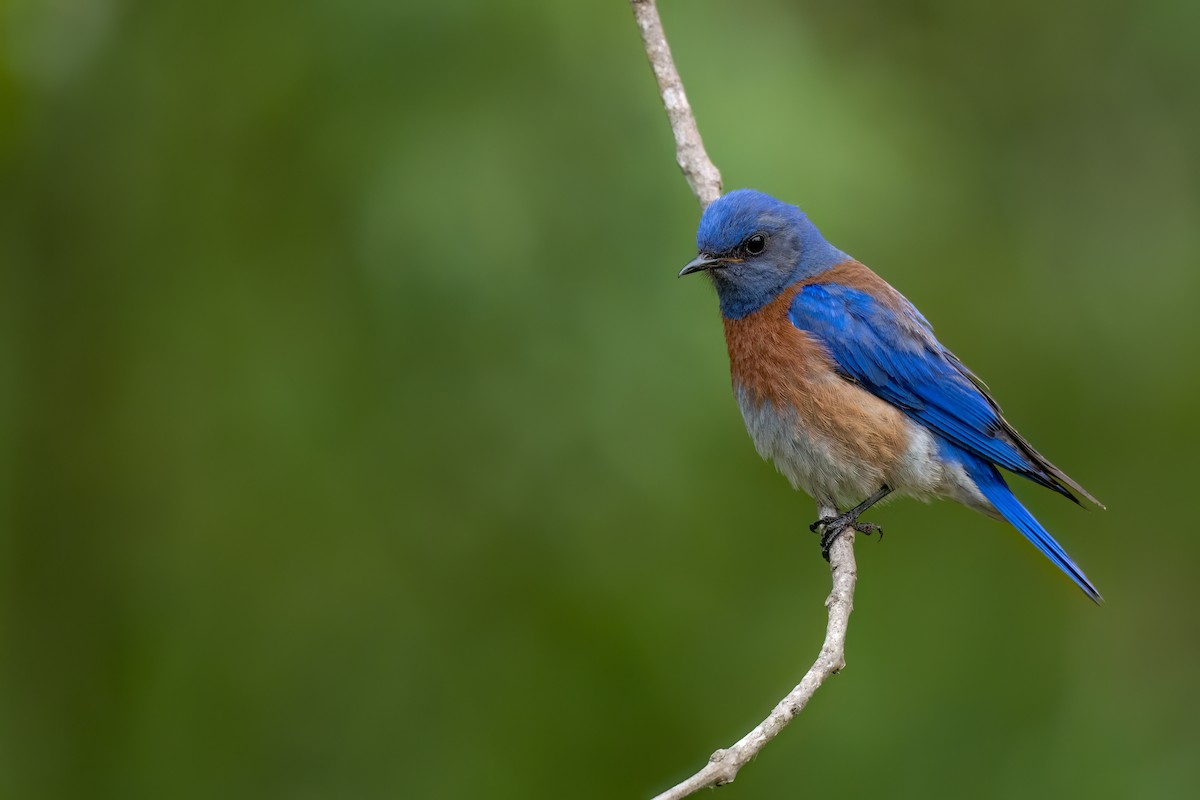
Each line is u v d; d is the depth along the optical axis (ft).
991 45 48.96
